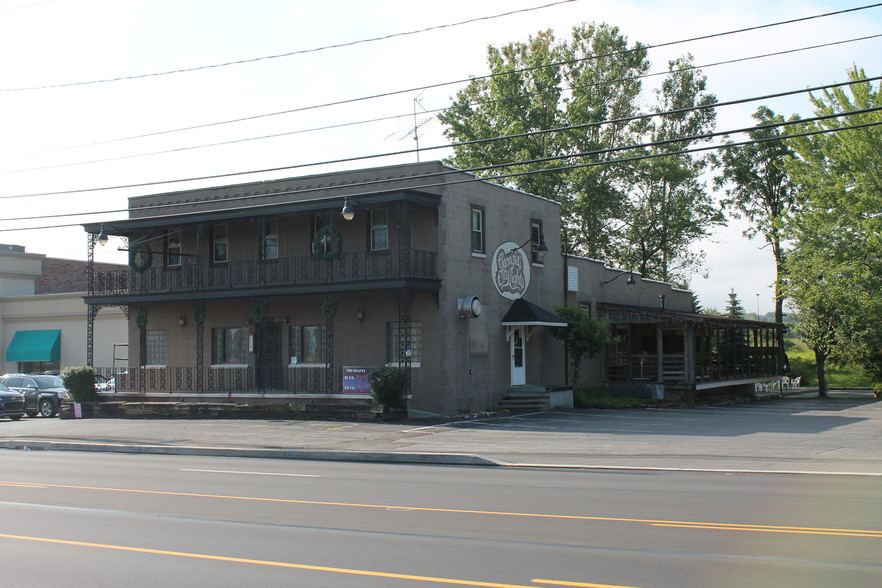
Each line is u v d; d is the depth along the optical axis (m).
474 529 9.58
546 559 7.98
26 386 35.53
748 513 10.59
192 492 13.04
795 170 43.25
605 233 54.44
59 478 15.10
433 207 27.72
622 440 20.94
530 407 29.94
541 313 31.05
